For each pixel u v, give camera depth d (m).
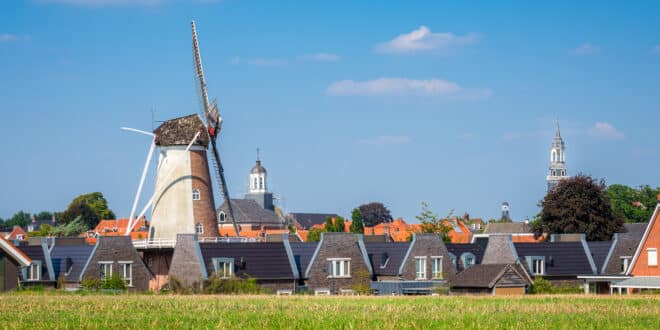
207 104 138.88
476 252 134.12
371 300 88.19
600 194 164.12
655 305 81.38
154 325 61.91
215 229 135.62
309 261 121.88
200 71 139.38
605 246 133.12
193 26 140.00
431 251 126.00
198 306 78.06
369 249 128.25
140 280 122.12
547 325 63.88
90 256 119.62
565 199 163.88
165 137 134.12
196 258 116.56
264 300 87.44
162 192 133.38
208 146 136.50
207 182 135.50
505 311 74.50
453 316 69.50
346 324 63.06
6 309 73.56
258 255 119.31
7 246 97.81
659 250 115.44
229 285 110.62
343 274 122.19
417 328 61.41
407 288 117.38
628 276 116.94
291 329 60.56
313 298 92.06
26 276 117.00
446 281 117.75
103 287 116.56
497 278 110.56
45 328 59.72
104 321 64.38
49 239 127.56
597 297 94.94
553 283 127.88
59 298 87.19
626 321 67.00
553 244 131.62
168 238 132.12
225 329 60.56
